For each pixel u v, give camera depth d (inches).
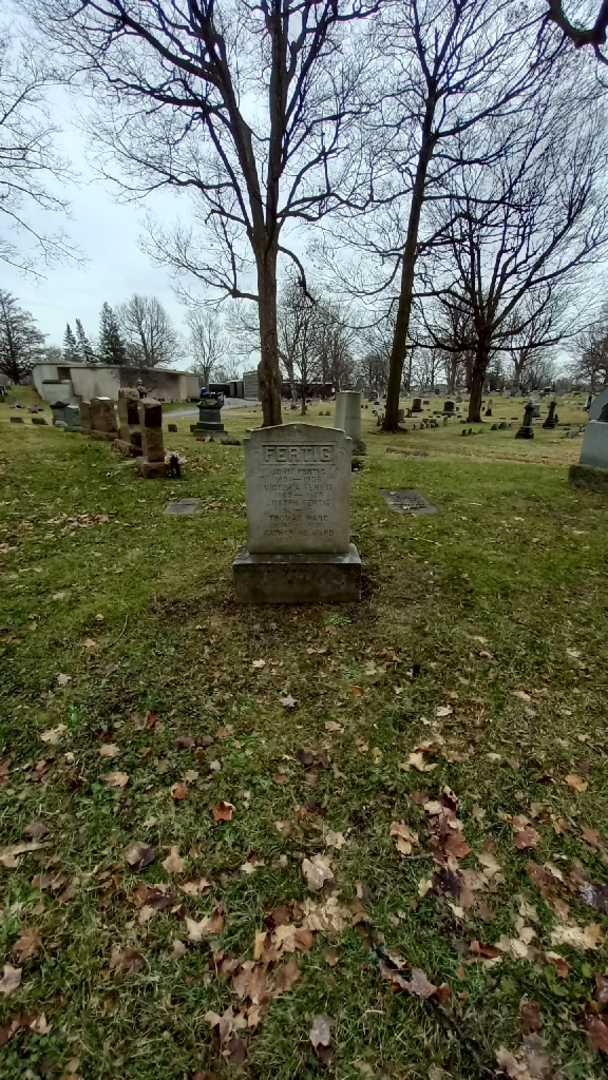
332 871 80.5
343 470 159.5
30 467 365.7
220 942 70.8
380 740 108.0
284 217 573.0
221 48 512.7
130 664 134.6
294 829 87.7
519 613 163.8
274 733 110.2
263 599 167.5
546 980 66.0
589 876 79.5
